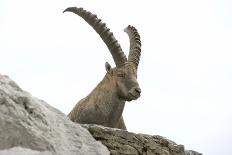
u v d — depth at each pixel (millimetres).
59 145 20062
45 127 19781
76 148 20953
